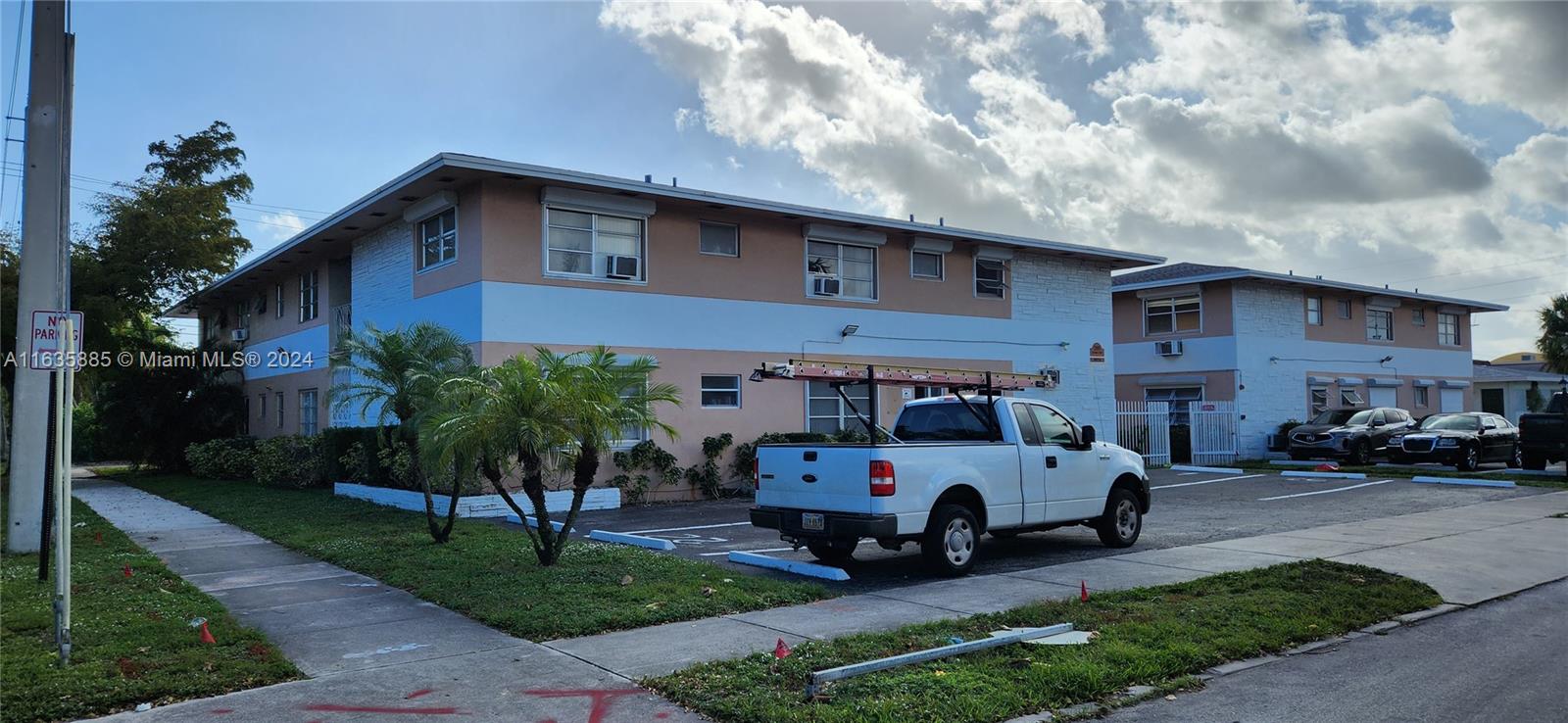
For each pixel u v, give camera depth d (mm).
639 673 6438
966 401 11266
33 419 11695
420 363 12602
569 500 16484
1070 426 11773
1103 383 25688
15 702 5742
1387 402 35000
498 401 9609
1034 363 24266
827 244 20953
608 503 16875
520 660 6816
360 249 21109
